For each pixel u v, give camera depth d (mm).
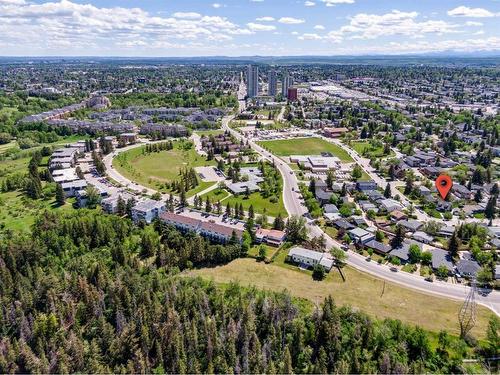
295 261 197625
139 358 135250
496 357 137250
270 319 150125
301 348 139750
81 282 163125
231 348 138625
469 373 131250
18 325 150625
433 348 141625
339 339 142125
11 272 178375
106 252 199125
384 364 129250
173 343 139500
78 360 136000
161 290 165375
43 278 165625
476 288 175375
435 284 179375
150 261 196875
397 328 144500
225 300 161250
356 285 178625
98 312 155625
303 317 152625
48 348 141875
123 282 166750
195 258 195125
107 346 143000
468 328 145750
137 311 150125
